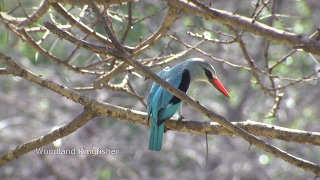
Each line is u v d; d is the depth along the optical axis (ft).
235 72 47.06
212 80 25.22
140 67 15.71
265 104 46.03
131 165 46.55
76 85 46.47
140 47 24.07
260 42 46.09
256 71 24.64
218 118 16.03
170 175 46.24
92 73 26.04
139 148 46.85
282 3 43.65
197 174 46.16
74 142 45.88
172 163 47.21
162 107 21.66
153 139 21.59
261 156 41.93
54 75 45.27
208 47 45.85
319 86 44.83
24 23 26.35
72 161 46.52
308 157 45.29
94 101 19.31
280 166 45.42
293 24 42.60
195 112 46.93
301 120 45.27
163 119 21.57
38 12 25.30
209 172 46.19
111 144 46.11
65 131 19.53
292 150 45.88
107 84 24.73
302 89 44.98
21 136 46.09
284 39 18.67
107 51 15.58
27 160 47.96
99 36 24.66
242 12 45.03
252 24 19.62
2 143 46.68
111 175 46.98
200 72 25.14
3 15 27.45
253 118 46.47
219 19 20.33
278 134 18.16
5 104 49.62
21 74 19.16
